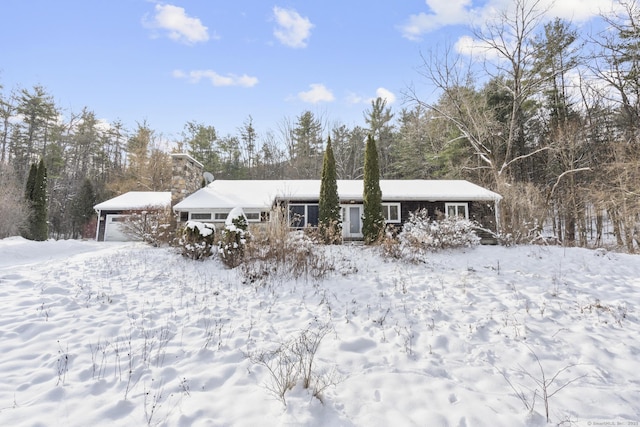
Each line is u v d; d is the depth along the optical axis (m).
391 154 32.72
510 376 3.75
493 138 21.44
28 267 8.66
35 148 32.19
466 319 5.31
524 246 11.88
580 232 19.62
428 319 5.34
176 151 34.78
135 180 30.92
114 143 38.94
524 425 2.87
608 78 17.75
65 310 5.51
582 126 20.14
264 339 4.65
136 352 4.16
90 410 3.00
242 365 3.89
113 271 8.28
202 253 9.52
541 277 7.54
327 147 14.94
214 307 5.90
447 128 23.78
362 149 34.91
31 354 4.02
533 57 18.66
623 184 15.66
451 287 6.92
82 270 8.30
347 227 16.55
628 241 15.54
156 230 12.87
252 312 5.73
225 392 3.36
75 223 26.20
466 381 3.66
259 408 3.07
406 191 16.45
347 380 3.60
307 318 5.45
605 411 3.10
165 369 3.76
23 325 4.76
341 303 6.16
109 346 4.32
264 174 37.47
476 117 20.42
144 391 3.34
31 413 2.91
